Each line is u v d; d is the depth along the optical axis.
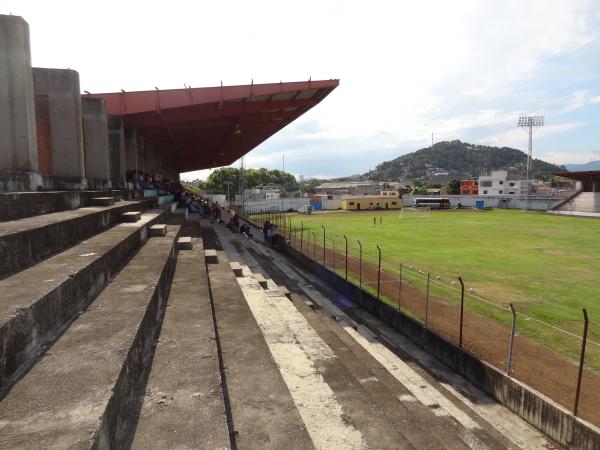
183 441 2.73
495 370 8.92
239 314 6.46
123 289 5.44
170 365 3.95
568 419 7.16
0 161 9.73
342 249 28.16
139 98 20.39
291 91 22.31
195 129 30.72
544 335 12.12
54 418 2.39
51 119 13.38
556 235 37.38
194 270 8.58
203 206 40.97
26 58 9.89
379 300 14.35
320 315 13.03
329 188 159.00
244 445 3.18
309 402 4.67
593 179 69.62
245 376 4.33
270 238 30.08
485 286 18.23
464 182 121.19
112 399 2.67
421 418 6.88
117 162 20.08
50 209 8.16
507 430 7.73
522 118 79.88
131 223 10.59
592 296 16.64
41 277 4.29
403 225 47.31
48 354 3.31
